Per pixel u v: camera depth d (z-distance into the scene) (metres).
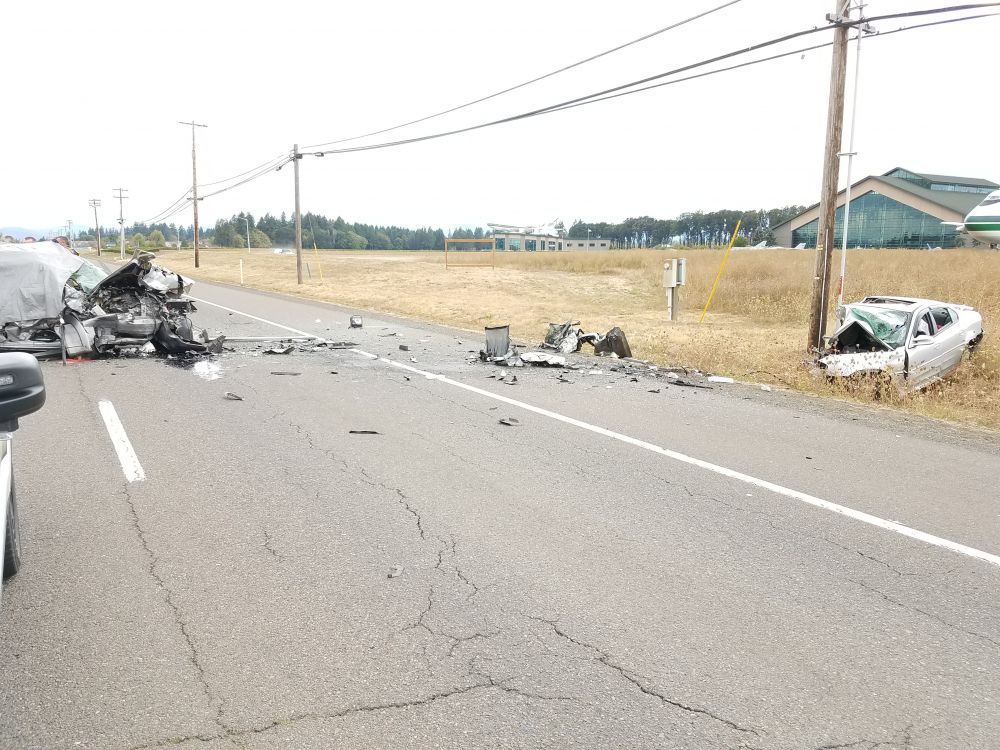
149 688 2.92
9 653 3.15
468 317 20.48
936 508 5.22
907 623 3.56
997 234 23.08
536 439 7.09
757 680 3.06
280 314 21.00
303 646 3.26
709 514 5.05
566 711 2.82
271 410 8.20
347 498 5.26
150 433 7.05
